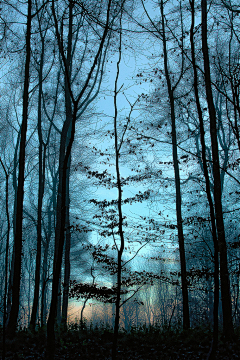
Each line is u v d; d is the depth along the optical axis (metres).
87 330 10.01
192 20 5.37
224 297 9.30
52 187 26.14
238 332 9.80
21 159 10.41
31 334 9.16
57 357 7.33
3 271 26.09
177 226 13.90
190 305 26.53
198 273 12.04
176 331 9.84
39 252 14.28
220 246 9.11
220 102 20.83
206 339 8.75
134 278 13.42
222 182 20.42
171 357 7.45
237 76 7.28
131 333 9.66
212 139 9.09
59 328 9.94
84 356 7.49
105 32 5.30
